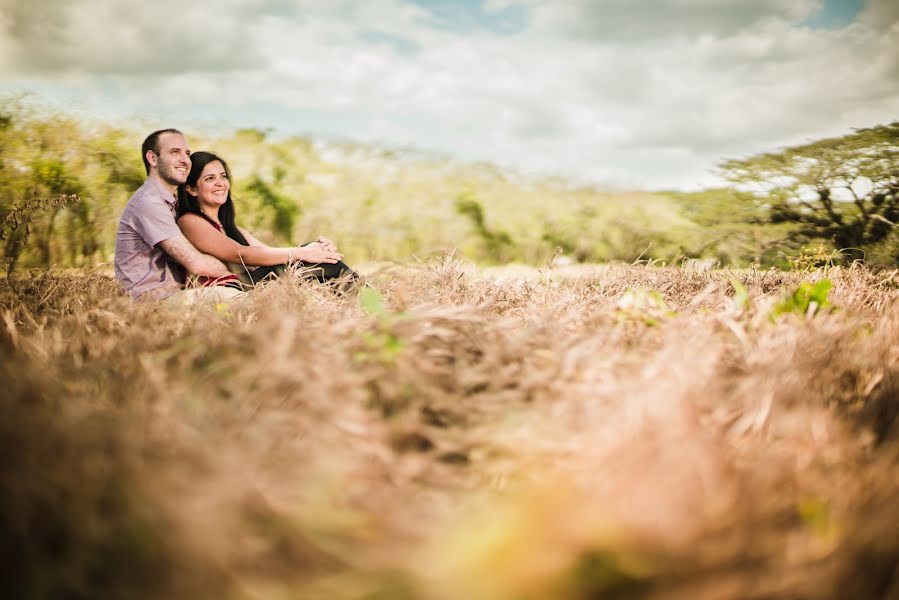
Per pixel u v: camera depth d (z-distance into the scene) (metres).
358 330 1.94
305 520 1.02
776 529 1.02
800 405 1.45
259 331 1.75
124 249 3.21
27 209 4.25
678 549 0.91
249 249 3.39
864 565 0.90
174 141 3.21
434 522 1.07
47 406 1.28
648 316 2.18
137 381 1.47
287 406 1.43
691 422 1.33
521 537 0.93
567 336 2.00
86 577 0.88
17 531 0.91
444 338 1.90
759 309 2.18
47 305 2.69
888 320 2.20
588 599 0.86
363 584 0.89
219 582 0.86
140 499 0.95
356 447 1.33
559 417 1.47
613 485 1.10
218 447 1.18
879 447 1.38
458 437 1.46
